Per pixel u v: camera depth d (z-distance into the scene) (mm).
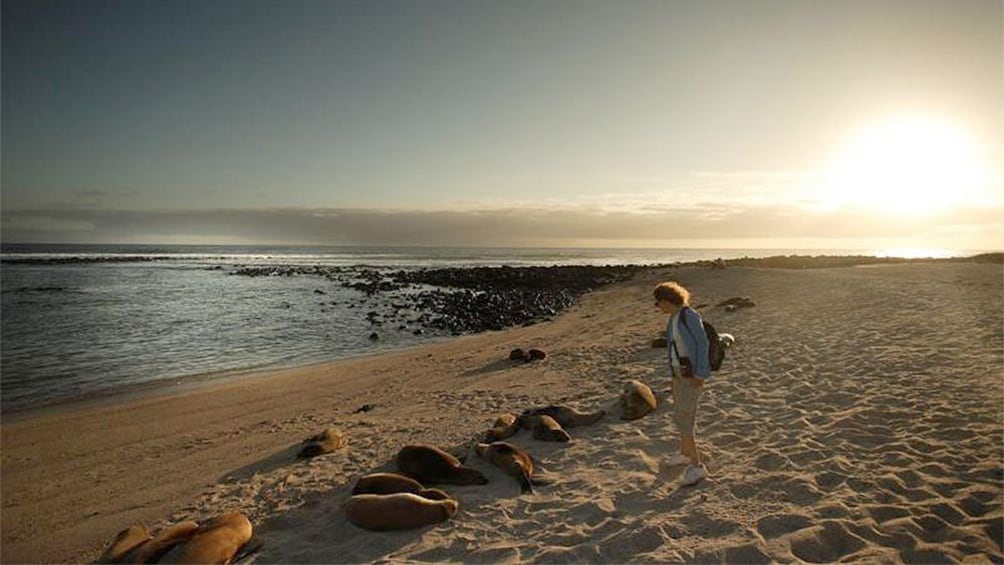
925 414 6906
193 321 23344
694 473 5434
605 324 19516
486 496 5531
